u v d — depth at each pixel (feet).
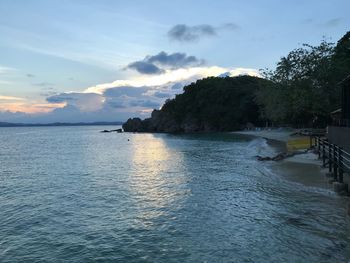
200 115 406.21
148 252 31.96
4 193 61.82
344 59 147.43
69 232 38.40
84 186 66.23
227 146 168.55
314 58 143.54
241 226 37.40
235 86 412.77
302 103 140.97
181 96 448.65
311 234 33.12
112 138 315.17
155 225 39.73
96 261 30.58
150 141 252.21
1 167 103.55
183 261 29.58
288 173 66.90
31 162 117.50
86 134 433.89
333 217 37.76
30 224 41.86
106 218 43.42
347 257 27.66
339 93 134.92
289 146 123.34
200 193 56.29
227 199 50.75
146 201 51.90
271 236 33.58
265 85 187.62
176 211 45.37
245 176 70.69
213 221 40.06
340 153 50.11
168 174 80.07
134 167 96.37
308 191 50.78
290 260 28.12
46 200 54.90
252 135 263.29
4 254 32.60
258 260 28.66
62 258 31.45
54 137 350.84
